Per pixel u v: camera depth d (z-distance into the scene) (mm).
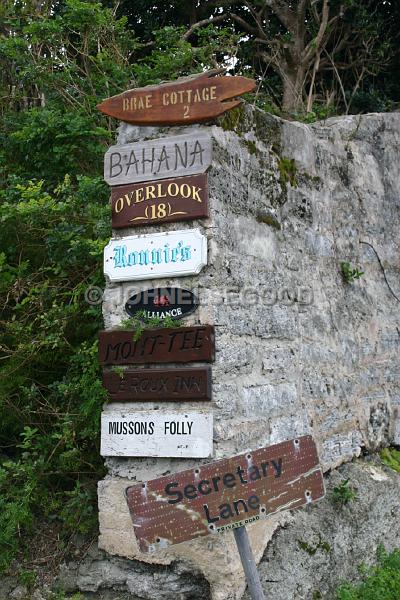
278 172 5383
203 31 7855
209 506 3375
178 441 4297
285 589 4523
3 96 7285
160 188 4496
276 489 3479
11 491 4816
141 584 4344
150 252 4461
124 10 11180
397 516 6000
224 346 4398
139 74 7125
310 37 11773
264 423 4766
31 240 5867
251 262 4855
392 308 7145
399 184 7535
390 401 6895
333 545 5094
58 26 6793
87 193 5453
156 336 4414
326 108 9609
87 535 4684
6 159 6570
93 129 6312
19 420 5289
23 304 5422
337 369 6012
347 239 6477
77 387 4922
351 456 6086
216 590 4188
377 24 11664
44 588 4469
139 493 3416
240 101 4539
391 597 4965
